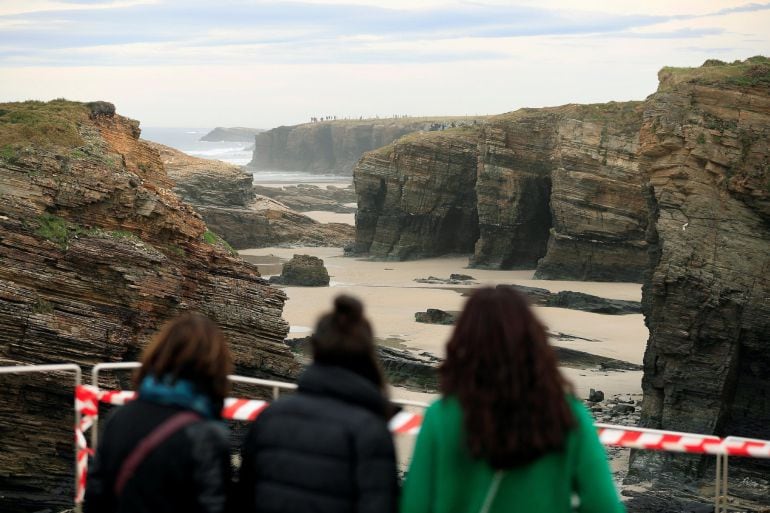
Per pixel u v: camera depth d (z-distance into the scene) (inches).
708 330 1619.1
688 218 1710.1
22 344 1232.2
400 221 4901.6
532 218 4552.2
